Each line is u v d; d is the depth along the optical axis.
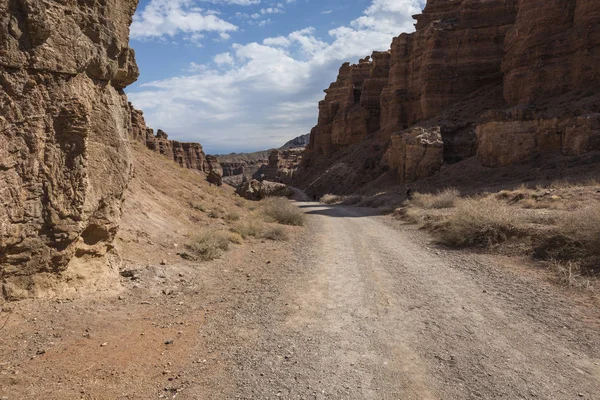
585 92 35.22
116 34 7.18
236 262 10.66
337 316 6.53
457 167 39.03
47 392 3.82
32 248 5.70
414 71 67.06
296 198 55.91
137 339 5.25
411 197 30.94
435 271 9.76
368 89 90.31
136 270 7.92
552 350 5.14
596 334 5.58
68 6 6.00
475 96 56.06
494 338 5.56
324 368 4.70
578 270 8.69
